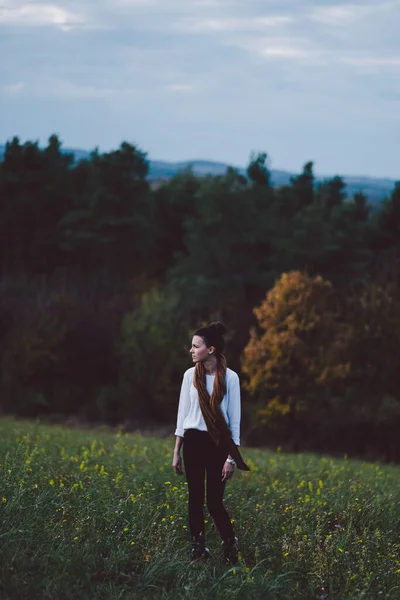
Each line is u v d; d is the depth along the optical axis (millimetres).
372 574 5527
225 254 62250
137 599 4820
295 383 38531
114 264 66500
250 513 7184
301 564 5887
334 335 39969
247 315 54844
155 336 47781
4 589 4551
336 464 16172
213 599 4910
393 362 40781
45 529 5637
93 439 16906
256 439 41812
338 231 65438
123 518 6262
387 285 46000
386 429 40156
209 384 5879
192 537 5820
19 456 8508
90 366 51750
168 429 44469
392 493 9383
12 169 70375
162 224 72875
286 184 77062
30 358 48500
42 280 59000
